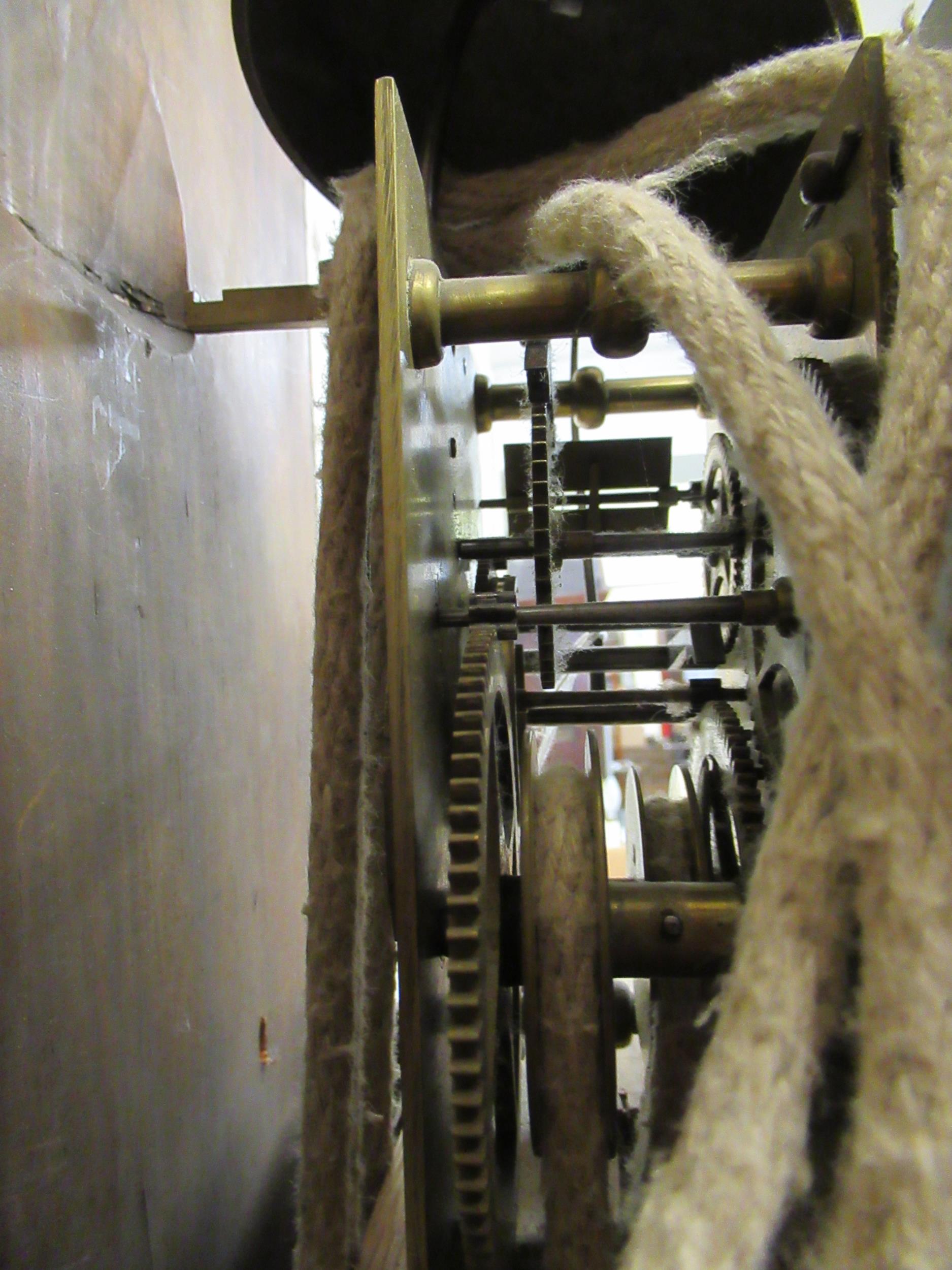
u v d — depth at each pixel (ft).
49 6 1.78
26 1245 1.54
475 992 1.33
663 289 1.17
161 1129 2.09
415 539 1.48
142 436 2.14
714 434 2.79
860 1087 0.83
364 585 1.74
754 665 2.32
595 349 1.52
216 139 2.76
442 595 1.92
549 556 2.23
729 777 2.14
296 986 3.30
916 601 1.02
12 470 1.61
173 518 2.32
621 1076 2.89
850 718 0.88
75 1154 1.70
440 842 1.62
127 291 2.09
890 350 1.23
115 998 1.90
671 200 2.21
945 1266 0.74
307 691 3.69
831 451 0.99
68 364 1.80
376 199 1.49
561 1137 1.52
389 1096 2.29
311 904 1.69
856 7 2.03
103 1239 1.79
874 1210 0.78
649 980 2.18
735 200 2.50
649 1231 0.82
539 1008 1.55
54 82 1.79
